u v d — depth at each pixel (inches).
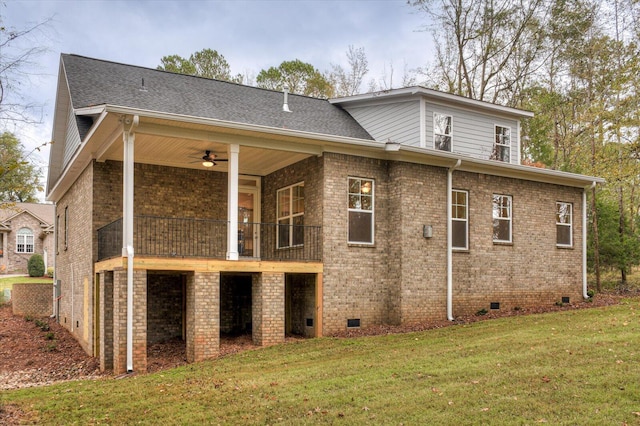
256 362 373.7
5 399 318.0
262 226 574.2
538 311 568.1
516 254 592.4
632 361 302.7
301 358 376.8
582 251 655.8
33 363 473.4
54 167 675.4
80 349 517.7
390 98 597.6
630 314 478.0
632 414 224.4
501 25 927.0
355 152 496.7
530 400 247.6
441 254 527.2
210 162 473.1
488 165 559.8
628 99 762.2
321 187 484.1
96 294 471.5
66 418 267.7
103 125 406.0
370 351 385.4
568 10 866.8
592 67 855.7
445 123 589.6
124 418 261.3
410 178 513.3
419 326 491.8
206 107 516.7
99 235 472.4
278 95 625.3
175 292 529.3
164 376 349.4
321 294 472.7
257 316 448.8
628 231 864.9
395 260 505.4
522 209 604.1
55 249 752.3
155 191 514.0
